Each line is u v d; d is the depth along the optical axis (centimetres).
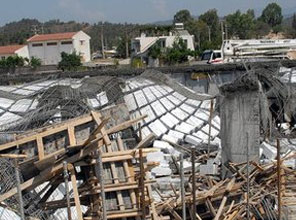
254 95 1545
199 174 1675
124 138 1823
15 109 2247
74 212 1305
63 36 8444
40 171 1189
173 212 1326
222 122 1622
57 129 1213
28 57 8462
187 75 3934
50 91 1816
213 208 1332
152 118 2359
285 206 1327
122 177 1222
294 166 1653
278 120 2286
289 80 2497
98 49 13050
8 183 1230
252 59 4241
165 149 2081
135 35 9388
